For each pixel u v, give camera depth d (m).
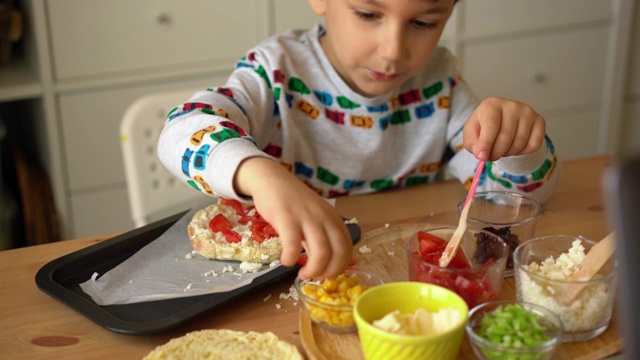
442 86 1.34
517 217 0.99
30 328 0.81
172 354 0.74
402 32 1.06
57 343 0.78
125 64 1.88
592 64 2.41
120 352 0.77
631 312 0.41
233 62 1.99
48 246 1.00
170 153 0.96
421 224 1.03
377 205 1.12
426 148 1.33
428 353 0.67
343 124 1.28
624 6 2.37
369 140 1.29
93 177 1.93
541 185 1.12
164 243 0.99
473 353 0.75
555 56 2.34
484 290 0.79
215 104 1.09
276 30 2.01
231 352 0.74
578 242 0.84
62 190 1.91
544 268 0.82
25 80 1.83
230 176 0.84
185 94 1.30
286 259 0.73
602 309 0.76
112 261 0.96
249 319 0.82
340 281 0.82
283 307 0.85
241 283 0.87
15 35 1.87
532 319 0.72
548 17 2.29
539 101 2.38
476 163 1.24
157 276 0.91
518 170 1.10
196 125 0.96
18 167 1.99
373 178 1.33
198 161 0.90
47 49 1.79
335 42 1.17
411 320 0.71
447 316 0.71
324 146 1.28
